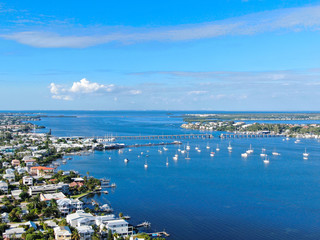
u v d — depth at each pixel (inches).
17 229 6550.2
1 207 7726.4
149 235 6865.2
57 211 7721.5
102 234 6633.9
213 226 7381.9
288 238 6766.7
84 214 7367.1
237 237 6815.9
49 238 6235.2
